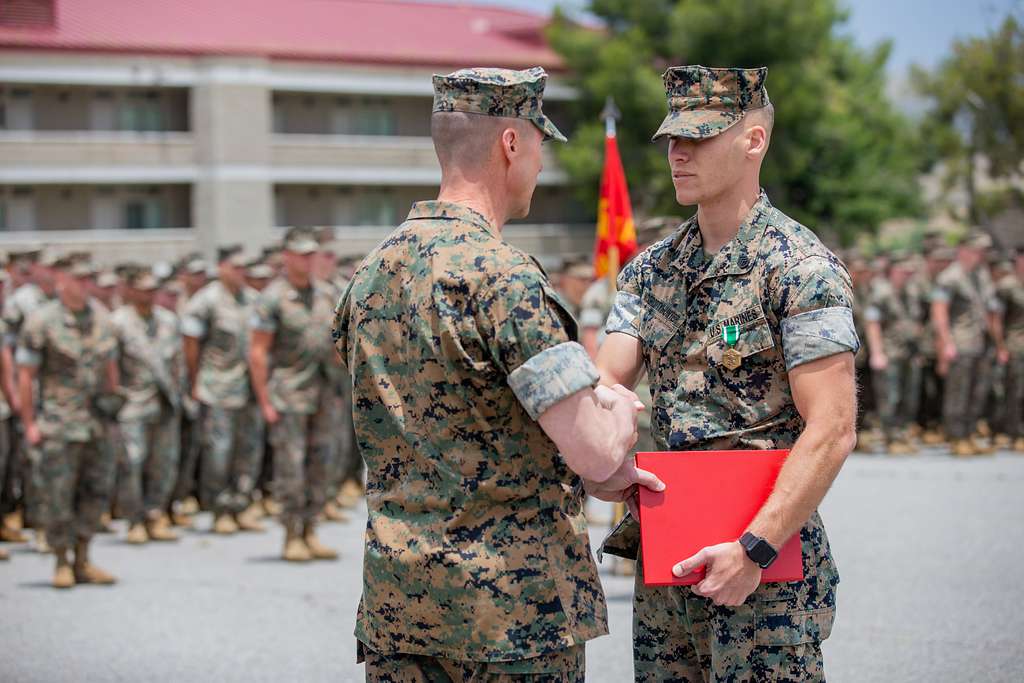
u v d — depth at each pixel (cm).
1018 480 1176
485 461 297
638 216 3450
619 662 582
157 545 961
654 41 3491
